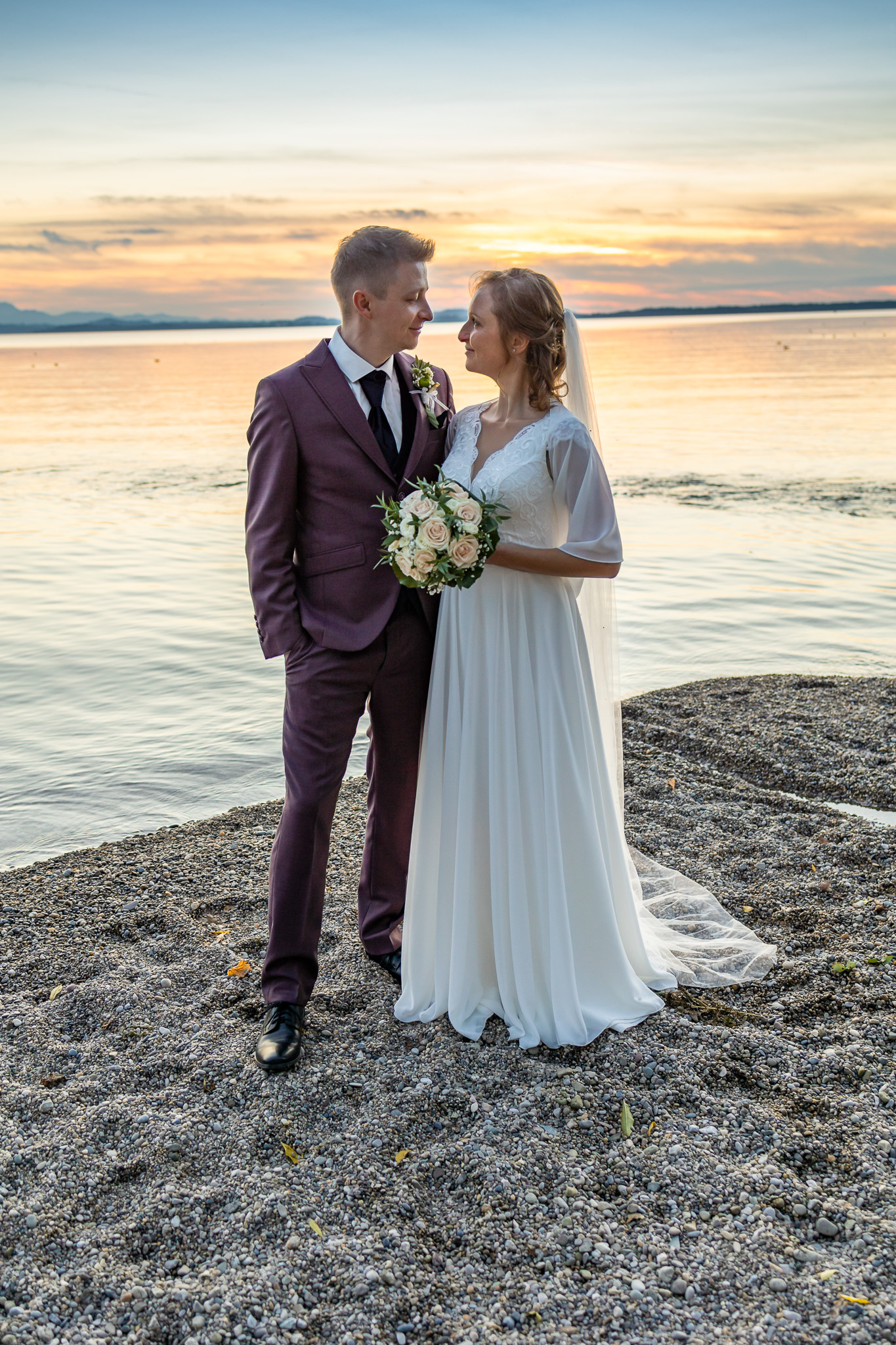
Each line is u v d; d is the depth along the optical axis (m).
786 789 4.88
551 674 2.80
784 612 8.74
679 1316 1.93
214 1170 2.34
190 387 58.22
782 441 22.91
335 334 2.90
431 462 2.99
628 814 4.46
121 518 14.73
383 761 3.16
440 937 2.92
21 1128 2.48
